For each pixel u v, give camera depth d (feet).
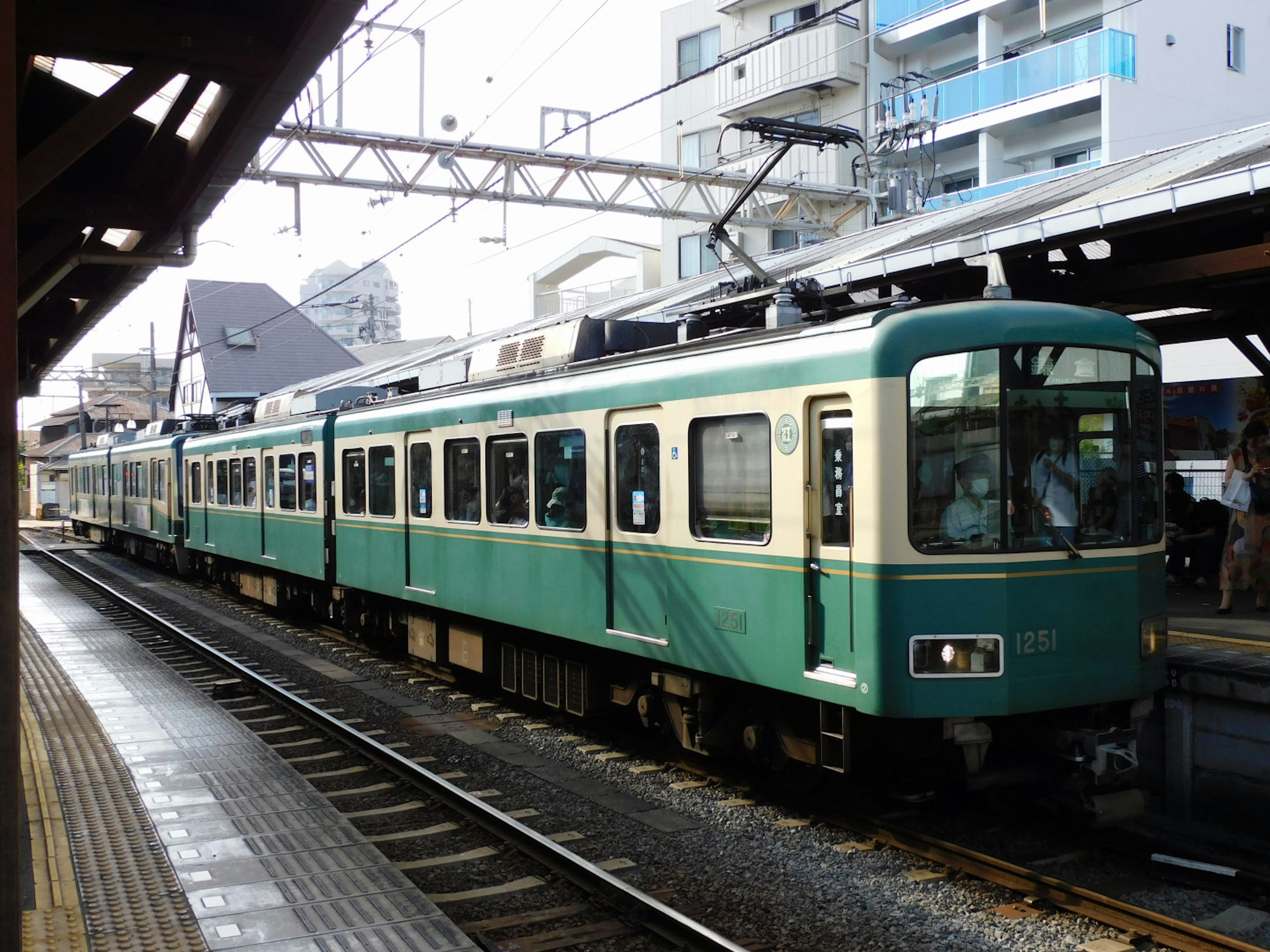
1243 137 33.94
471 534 32.30
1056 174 73.15
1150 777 23.06
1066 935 15.97
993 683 18.51
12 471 10.72
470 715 32.14
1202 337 33.19
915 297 32.09
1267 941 16.05
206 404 124.16
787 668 20.45
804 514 20.01
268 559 51.57
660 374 23.95
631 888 17.10
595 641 26.30
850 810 21.57
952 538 18.62
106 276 36.22
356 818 22.12
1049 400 19.34
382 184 51.44
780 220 70.33
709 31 97.71
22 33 18.88
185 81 22.91
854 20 87.20
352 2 18.03
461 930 15.19
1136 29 73.97
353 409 42.91
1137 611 19.99
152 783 22.11
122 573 79.00
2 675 10.79
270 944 14.32
